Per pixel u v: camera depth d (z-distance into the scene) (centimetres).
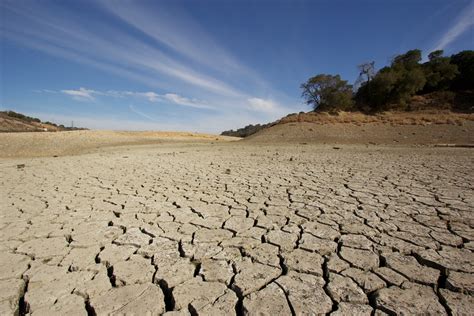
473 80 3950
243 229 316
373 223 326
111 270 231
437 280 205
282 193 481
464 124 2238
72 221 352
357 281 205
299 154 1273
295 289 197
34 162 1074
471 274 210
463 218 338
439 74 4084
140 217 365
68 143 2098
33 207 416
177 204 423
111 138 2603
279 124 3117
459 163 860
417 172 686
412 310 172
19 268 236
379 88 3900
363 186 527
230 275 218
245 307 178
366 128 2502
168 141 2720
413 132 2216
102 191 518
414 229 305
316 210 381
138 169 805
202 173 715
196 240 287
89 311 181
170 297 196
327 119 2927
